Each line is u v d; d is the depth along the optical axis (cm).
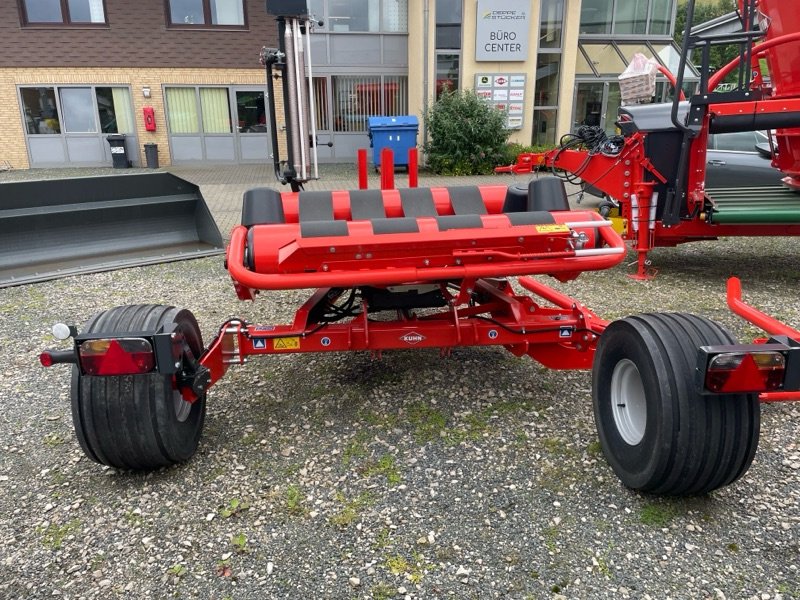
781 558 241
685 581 230
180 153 1820
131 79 1739
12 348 471
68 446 332
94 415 271
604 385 296
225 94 1794
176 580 236
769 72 609
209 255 743
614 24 1825
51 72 1706
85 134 1769
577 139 779
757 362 227
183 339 280
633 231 653
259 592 229
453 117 1631
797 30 564
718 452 245
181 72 1756
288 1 461
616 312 540
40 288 621
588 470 300
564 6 1716
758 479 292
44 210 662
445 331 343
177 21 1736
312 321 371
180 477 301
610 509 271
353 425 348
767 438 330
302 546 253
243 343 336
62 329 249
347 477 299
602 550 246
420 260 302
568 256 305
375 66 1798
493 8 1659
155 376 277
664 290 609
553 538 254
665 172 610
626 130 641
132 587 232
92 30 1694
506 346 376
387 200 374
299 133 493
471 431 340
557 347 365
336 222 309
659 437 249
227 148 1834
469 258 304
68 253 685
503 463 308
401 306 383
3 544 256
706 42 564
